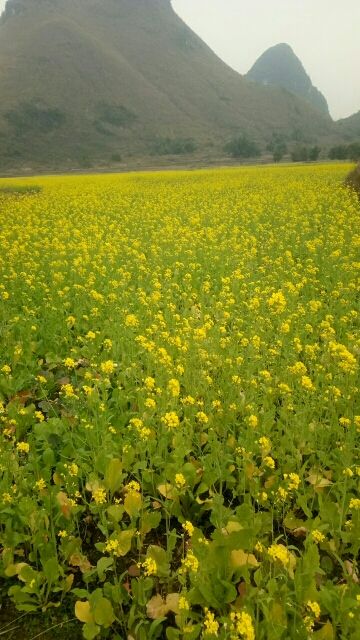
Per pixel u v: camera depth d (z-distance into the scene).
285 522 3.46
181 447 3.86
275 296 6.18
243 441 4.07
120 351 6.10
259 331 6.36
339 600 2.67
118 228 14.27
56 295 7.98
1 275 9.65
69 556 3.27
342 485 3.57
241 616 2.29
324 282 8.58
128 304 7.62
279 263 9.48
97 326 6.96
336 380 4.95
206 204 18.94
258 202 18.38
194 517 3.66
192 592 2.78
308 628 2.47
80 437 4.07
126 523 3.64
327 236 12.04
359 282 8.21
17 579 3.25
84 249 10.53
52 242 12.07
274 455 4.06
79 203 20.94
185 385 5.01
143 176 36.75
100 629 2.82
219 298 8.04
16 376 5.53
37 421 4.86
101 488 3.57
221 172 37.41
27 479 3.72
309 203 17.38
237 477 4.02
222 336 6.45
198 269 9.64
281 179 27.84
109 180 33.69
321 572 2.95
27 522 3.28
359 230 12.82
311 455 4.08
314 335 6.63
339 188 20.45
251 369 5.21
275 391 5.00
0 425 4.52
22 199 23.62
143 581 2.93
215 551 2.89
